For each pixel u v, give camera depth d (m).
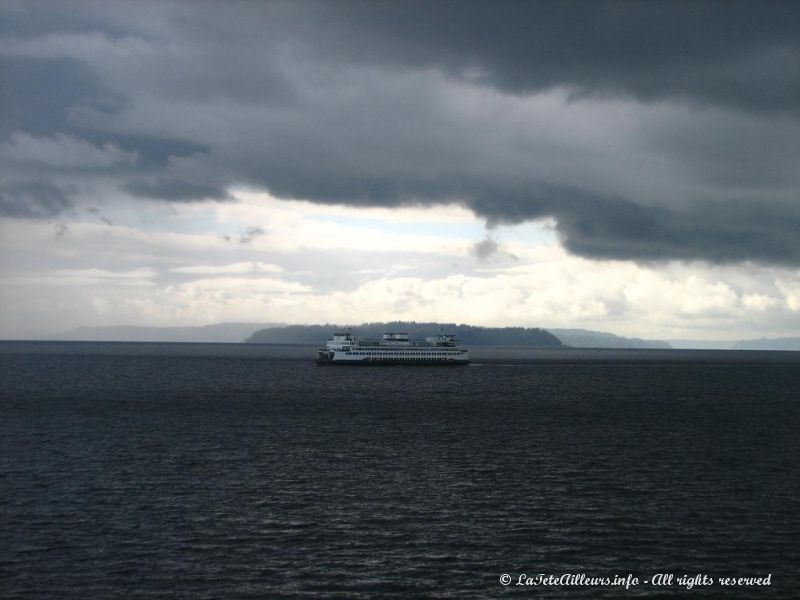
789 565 61.84
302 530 68.88
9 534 66.19
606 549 65.00
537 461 102.69
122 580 56.34
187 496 80.31
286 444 115.25
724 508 77.75
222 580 56.75
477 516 74.12
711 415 162.88
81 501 77.69
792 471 96.75
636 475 93.44
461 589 56.16
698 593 56.41
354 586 56.22
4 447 110.06
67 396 198.00
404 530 69.38
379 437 123.94
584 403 191.38
